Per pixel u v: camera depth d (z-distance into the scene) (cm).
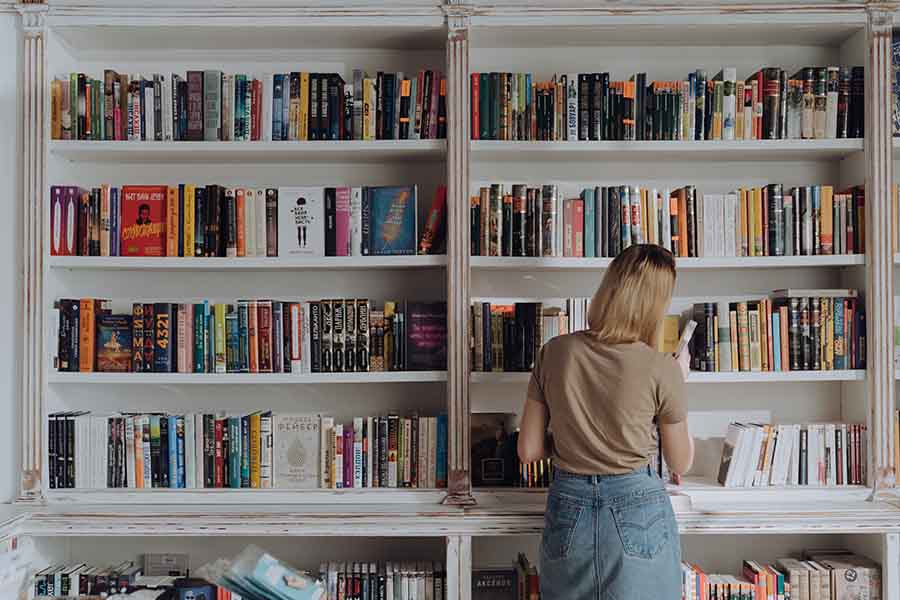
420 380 298
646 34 309
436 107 301
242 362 301
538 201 299
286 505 295
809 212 299
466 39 296
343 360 302
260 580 272
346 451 300
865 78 298
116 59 327
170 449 299
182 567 326
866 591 289
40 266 297
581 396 248
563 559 245
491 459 300
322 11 297
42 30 297
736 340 300
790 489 296
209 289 329
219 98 302
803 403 326
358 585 295
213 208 302
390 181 328
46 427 297
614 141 297
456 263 294
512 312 300
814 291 301
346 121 304
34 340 296
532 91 300
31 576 294
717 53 327
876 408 294
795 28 302
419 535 279
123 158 317
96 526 280
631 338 249
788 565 301
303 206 302
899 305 314
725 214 301
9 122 299
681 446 251
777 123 301
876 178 294
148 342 301
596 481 245
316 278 329
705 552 327
